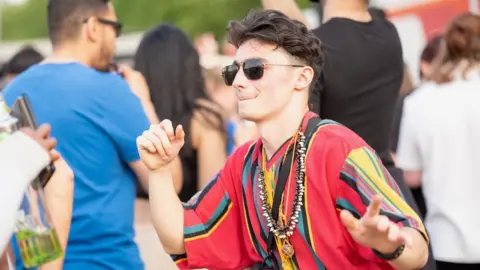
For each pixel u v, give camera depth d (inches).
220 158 189.2
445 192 182.7
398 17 410.9
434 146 184.1
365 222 87.4
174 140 106.4
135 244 151.0
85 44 151.9
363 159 98.3
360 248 99.0
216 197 110.3
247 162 108.1
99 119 143.8
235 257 110.0
